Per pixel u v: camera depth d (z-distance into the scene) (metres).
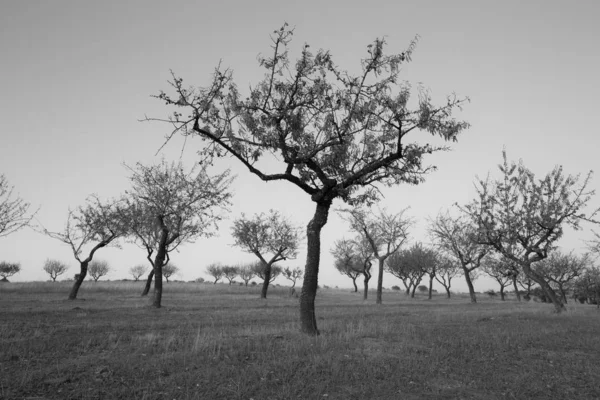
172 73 10.97
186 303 30.62
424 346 11.04
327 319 18.92
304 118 13.75
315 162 13.62
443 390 7.29
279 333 12.29
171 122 11.11
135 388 6.61
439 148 12.95
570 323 17.75
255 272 82.19
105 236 33.69
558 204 26.36
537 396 7.20
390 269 66.69
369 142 13.91
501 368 8.98
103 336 11.98
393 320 18.77
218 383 7.04
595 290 40.66
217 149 12.93
